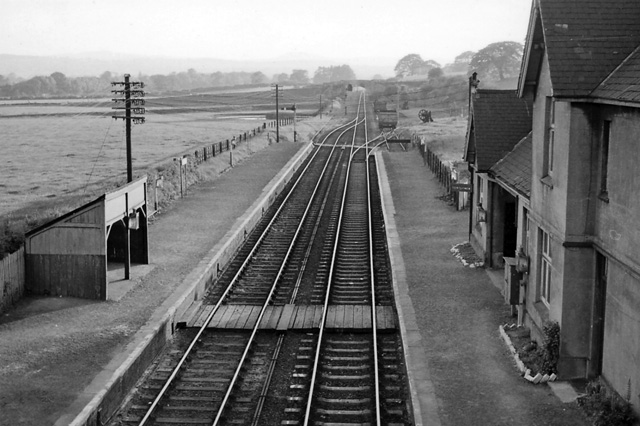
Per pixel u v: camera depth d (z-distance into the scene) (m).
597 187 13.83
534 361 15.50
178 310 19.70
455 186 27.09
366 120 101.62
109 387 14.27
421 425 12.92
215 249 26.12
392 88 172.25
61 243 20.56
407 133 80.06
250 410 14.25
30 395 14.10
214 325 19.14
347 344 17.98
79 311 19.44
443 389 14.52
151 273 23.27
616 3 15.10
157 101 147.75
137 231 24.45
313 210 36.44
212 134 73.38
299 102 147.00
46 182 42.47
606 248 13.28
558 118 14.66
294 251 27.81
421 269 23.98
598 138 13.71
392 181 44.06
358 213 35.47
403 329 18.12
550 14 14.85
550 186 15.16
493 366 15.70
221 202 36.16
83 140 67.19
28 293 20.89
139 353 16.19
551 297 15.30
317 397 14.71
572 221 14.04
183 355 17.12
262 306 20.83
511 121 24.23
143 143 64.56
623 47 14.16
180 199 37.19
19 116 94.88
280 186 43.03
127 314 19.12
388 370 16.25
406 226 31.05
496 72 183.00
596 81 13.66
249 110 120.12
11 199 36.91
